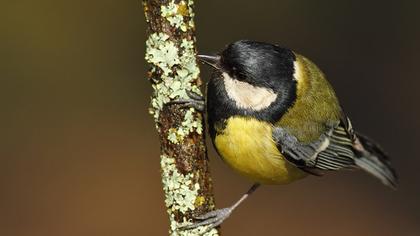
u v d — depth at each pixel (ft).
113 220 44.34
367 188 47.96
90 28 55.83
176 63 22.33
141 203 45.62
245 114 25.34
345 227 44.70
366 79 54.85
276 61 25.70
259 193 46.65
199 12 55.06
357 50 56.18
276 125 25.85
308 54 55.57
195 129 22.88
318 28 56.49
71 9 56.03
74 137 50.31
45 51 54.65
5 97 52.75
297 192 47.09
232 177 47.62
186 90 22.58
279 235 43.62
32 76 53.78
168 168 22.97
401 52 56.13
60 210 44.83
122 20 56.29
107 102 53.21
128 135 50.70
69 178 47.21
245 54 25.08
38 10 55.42
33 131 50.65
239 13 55.57
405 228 45.27
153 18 22.17
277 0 56.59
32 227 43.52
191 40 22.40
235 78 25.21
